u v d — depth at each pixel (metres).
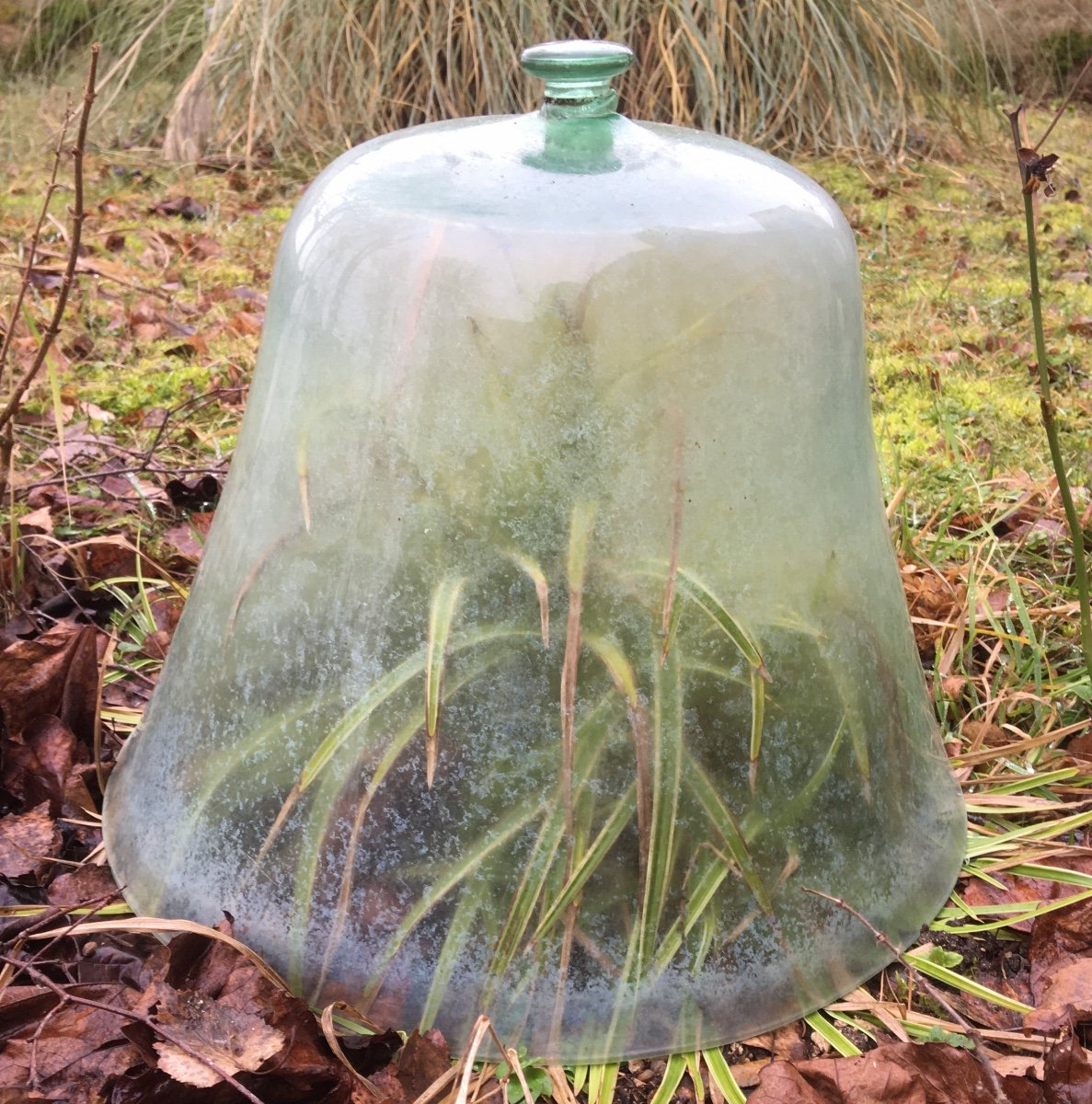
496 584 0.60
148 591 1.07
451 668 0.61
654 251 0.59
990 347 1.69
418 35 2.43
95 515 1.19
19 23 2.82
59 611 1.01
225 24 2.42
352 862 0.63
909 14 2.60
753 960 0.64
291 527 0.64
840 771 0.67
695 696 0.62
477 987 0.62
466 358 0.59
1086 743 0.89
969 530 1.19
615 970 0.62
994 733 0.90
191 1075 0.57
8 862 0.74
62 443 1.07
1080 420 1.46
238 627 0.66
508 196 0.62
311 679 0.64
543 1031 0.62
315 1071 0.59
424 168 0.65
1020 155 0.64
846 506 0.67
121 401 1.45
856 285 0.68
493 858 0.62
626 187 0.62
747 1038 0.64
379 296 0.61
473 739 0.61
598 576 0.60
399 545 0.61
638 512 0.60
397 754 0.62
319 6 2.44
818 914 0.66
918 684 0.75
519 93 2.41
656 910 0.62
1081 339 1.71
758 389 0.61
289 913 0.64
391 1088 0.60
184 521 1.19
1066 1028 0.66
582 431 0.59
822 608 0.65
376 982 0.63
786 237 0.63
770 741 0.64
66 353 1.58
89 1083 0.60
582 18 2.39
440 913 0.62
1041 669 0.97
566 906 0.61
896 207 2.30
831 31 2.49
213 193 2.31
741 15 2.48
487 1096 0.60
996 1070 0.64
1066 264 2.03
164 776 0.71
